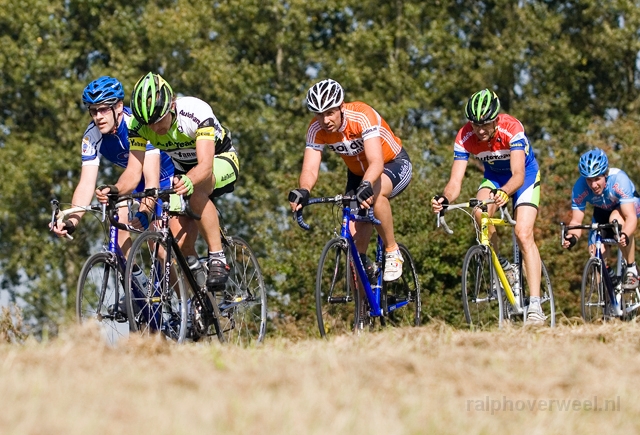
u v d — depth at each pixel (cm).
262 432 1095
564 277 5909
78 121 8381
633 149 7000
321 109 2219
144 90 2028
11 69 8238
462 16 9544
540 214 6369
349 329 2262
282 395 1248
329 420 1152
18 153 8262
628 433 1202
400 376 1391
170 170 2467
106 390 1263
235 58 9231
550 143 8375
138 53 8419
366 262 2386
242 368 1420
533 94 9212
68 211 2084
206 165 2059
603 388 1373
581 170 3058
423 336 1817
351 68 8462
